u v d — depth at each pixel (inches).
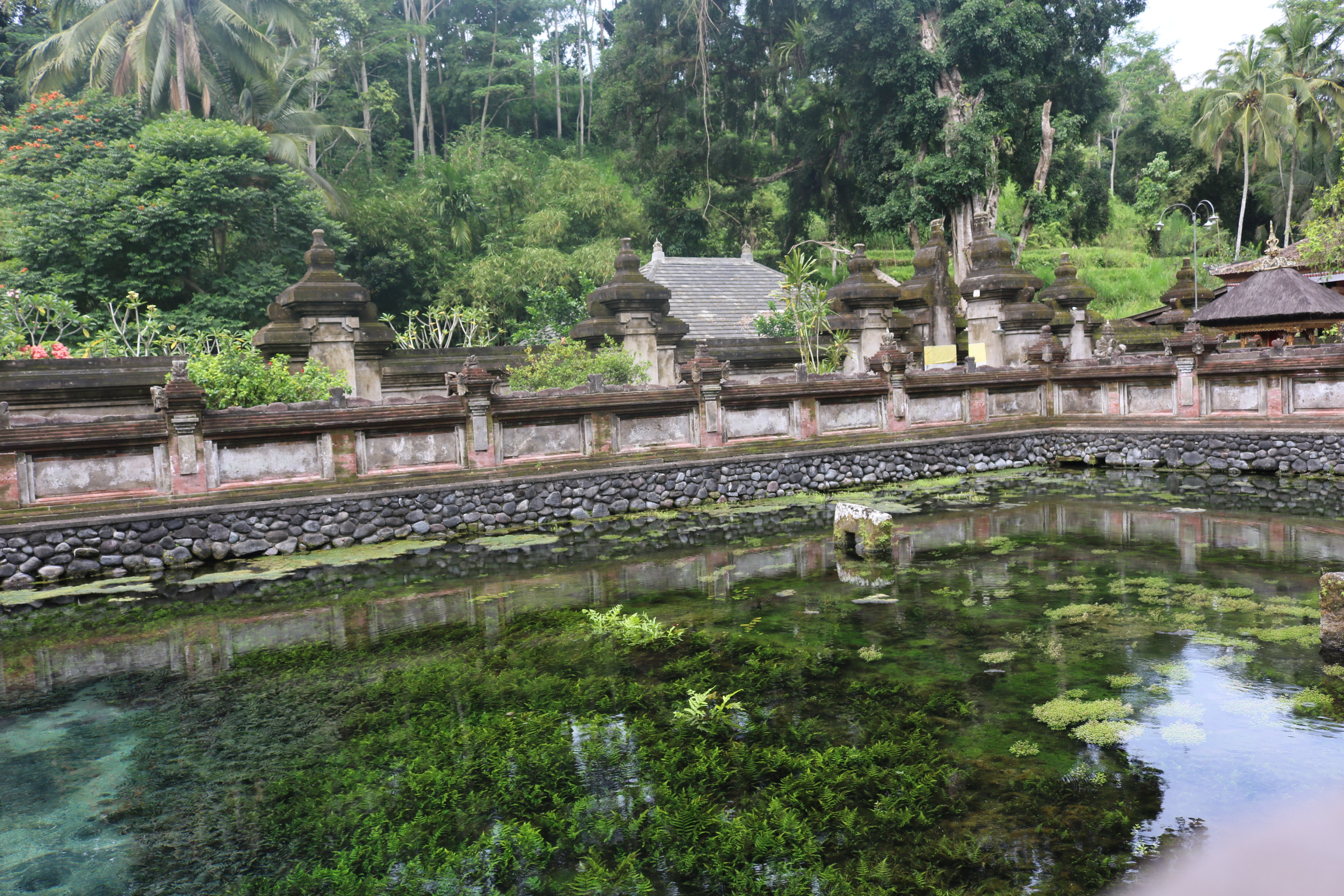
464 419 409.7
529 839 131.4
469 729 174.1
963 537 347.3
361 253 1207.6
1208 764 145.9
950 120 951.6
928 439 526.0
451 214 1266.0
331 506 376.8
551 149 1919.3
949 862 120.7
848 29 965.8
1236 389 498.0
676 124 1270.9
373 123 1653.5
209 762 163.9
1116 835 125.2
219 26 973.2
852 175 1277.1
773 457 475.5
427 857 128.0
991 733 162.6
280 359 429.4
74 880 124.8
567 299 939.3
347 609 272.4
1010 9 921.5
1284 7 1504.7
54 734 180.1
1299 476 453.1
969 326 677.9
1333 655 197.5
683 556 332.5
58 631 257.8
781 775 149.0
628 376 515.2
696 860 123.9
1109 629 223.5
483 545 368.2
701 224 1295.5
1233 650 203.8
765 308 935.7
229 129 868.0
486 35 1911.9
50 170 823.7
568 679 201.6
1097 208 1162.6
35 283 740.0
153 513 343.0
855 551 331.3
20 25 1253.1
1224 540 319.0
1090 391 567.8
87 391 411.5
